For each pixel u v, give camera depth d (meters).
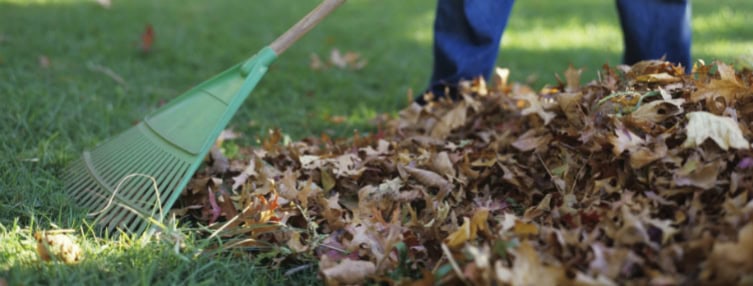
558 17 5.85
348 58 4.34
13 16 5.00
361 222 2.23
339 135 3.36
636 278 1.78
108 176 2.50
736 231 1.77
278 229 2.24
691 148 2.12
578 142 2.44
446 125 2.96
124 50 4.42
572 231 1.91
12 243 2.11
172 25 5.13
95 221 2.29
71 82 3.66
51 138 2.90
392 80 4.16
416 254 2.12
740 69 2.62
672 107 2.30
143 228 2.26
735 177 1.99
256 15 5.69
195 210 2.45
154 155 2.48
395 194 2.38
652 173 2.12
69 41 4.47
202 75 4.12
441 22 3.16
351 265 2.01
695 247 1.75
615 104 2.40
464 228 1.96
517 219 1.97
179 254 2.05
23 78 3.63
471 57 3.15
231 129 3.30
